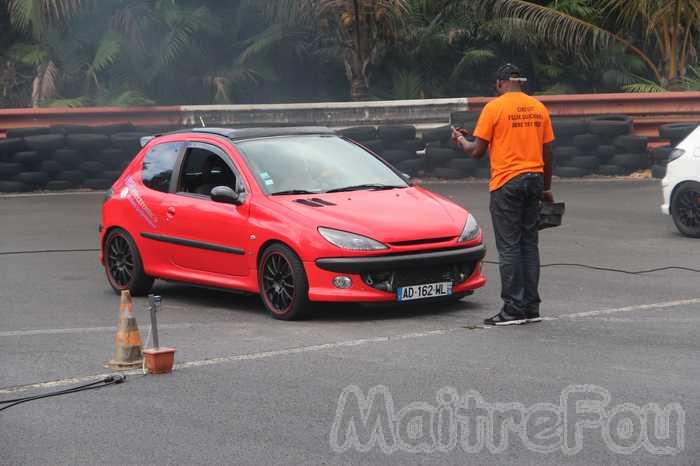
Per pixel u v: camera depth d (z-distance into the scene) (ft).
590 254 49.52
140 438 23.17
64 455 22.18
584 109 85.15
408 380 27.30
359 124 88.99
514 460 21.11
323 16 96.12
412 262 35.60
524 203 34.27
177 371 29.27
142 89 103.76
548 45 105.70
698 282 41.75
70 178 83.61
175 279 41.16
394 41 96.43
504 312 34.53
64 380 28.73
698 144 53.26
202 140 41.52
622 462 20.84
